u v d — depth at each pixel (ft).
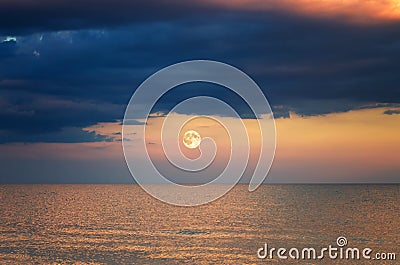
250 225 319.06
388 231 286.46
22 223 338.95
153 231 292.40
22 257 213.05
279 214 390.83
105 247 235.61
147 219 361.51
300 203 520.42
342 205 485.15
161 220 353.92
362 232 282.77
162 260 205.46
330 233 280.31
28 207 479.00
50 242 251.39
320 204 502.79
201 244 243.19
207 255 215.31
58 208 467.93
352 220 343.46
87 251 225.56
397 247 235.61
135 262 201.77
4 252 223.71
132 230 298.35
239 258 209.97
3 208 467.11
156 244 243.60
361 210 421.59
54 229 305.12
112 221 349.00
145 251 224.94
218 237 266.77
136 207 481.87
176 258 208.85
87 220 356.18
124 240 257.34
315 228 301.22
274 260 204.95
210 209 449.06
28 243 248.73
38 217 378.94
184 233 282.97
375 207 452.76
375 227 303.89
